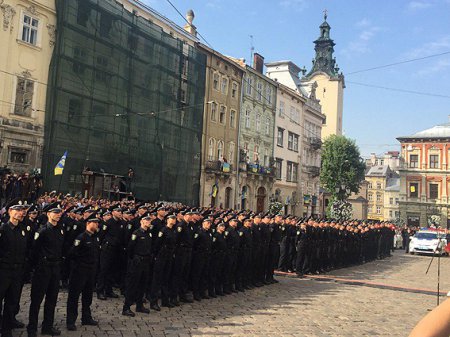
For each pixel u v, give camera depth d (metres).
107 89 27.25
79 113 25.56
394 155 99.50
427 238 32.41
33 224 8.98
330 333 8.90
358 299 13.07
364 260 24.66
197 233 11.45
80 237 8.27
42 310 9.46
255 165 43.97
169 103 32.53
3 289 7.21
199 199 36.34
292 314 10.42
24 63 24.00
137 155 29.53
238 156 42.06
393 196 91.19
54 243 7.73
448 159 62.22
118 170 28.00
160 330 8.31
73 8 25.09
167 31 34.19
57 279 7.79
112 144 27.58
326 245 19.33
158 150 31.31
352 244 22.41
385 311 11.54
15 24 23.52
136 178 29.45
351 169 53.66
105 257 10.76
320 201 62.25
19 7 23.67
